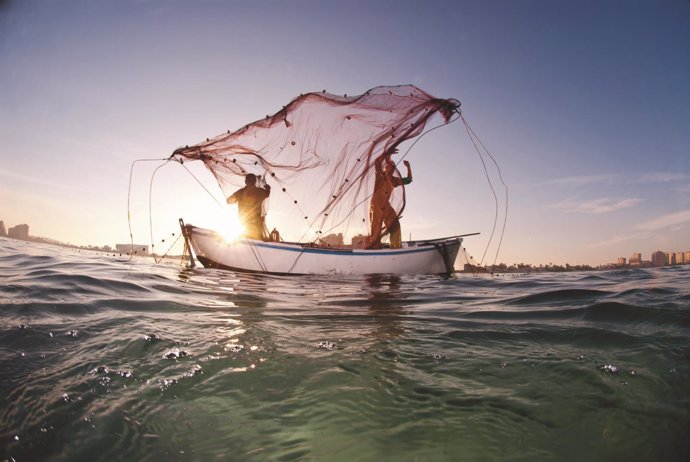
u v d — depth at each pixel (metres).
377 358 2.78
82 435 1.80
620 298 5.03
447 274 10.74
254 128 8.42
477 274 10.80
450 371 2.57
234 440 1.81
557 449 1.78
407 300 5.43
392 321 3.93
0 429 1.80
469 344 3.13
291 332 3.39
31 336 2.85
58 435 1.79
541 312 4.35
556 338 3.29
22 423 1.85
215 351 2.80
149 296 4.66
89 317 3.46
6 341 2.71
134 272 6.71
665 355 2.78
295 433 1.87
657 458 1.72
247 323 3.63
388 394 2.25
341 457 1.71
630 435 1.87
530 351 2.96
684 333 3.24
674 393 2.25
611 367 2.61
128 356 2.63
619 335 3.26
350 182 9.05
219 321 3.65
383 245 10.29
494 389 2.32
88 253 10.95
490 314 4.31
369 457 1.71
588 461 1.70
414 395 2.24
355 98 7.84
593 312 4.14
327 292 6.22
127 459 1.67
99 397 2.11
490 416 2.03
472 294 6.12
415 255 10.34
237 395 2.20
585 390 2.29
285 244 9.71
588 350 2.97
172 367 2.50
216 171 9.29
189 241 9.96
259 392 2.24
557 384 2.38
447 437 1.85
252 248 9.75
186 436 1.83
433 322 3.90
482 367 2.63
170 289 5.37
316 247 9.84
